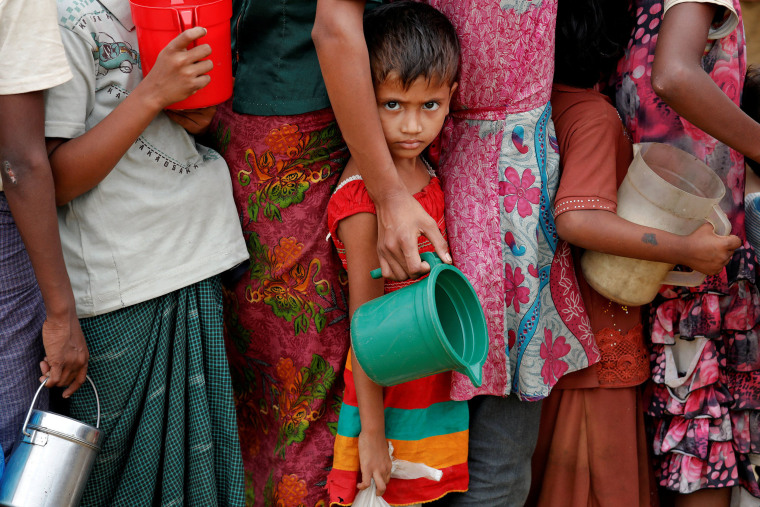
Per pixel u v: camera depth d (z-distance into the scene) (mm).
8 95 1526
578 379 2049
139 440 1806
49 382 1664
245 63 1861
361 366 1613
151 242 1794
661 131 1983
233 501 1890
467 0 1745
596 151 1891
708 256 1828
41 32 1530
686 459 2105
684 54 1745
